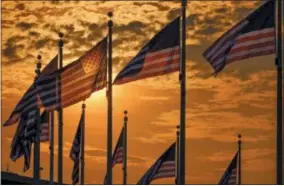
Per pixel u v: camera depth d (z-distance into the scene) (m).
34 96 101.31
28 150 109.31
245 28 84.38
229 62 84.25
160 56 89.00
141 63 88.19
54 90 93.75
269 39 84.25
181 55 89.44
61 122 110.25
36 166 114.75
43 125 124.75
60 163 110.62
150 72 88.62
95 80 95.19
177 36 89.31
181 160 91.12
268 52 84.38
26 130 108.25
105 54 95.44
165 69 89.31
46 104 93.81
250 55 84.19
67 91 94.00
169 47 89.19
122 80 88.12
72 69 94.12
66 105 94.00
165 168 117.06
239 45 84.19
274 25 84.19
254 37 84.25
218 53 84.19
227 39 84.25
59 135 110.50
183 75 89.88
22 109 101.56
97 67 95.06
